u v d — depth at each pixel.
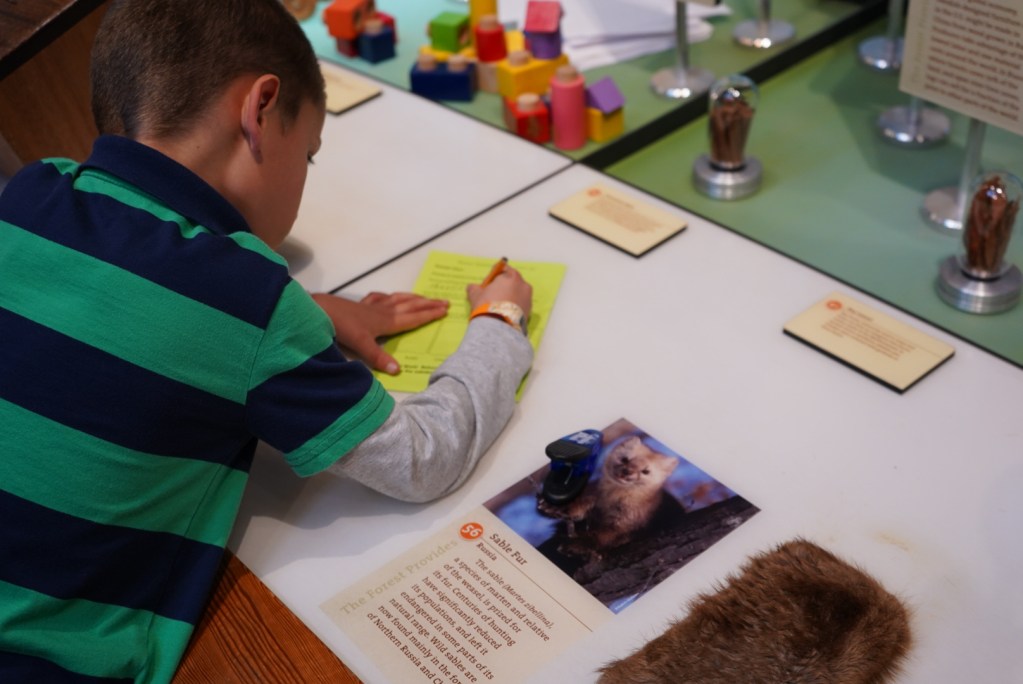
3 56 1.32
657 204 1.51
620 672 0.89
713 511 1.03
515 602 0.97
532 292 1.32
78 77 1.43
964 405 1.12
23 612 0.87
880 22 1.92
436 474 1.04
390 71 1.94
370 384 1.00
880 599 0.92
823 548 0.98
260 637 0.94
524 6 2.01
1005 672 0.87
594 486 1.07
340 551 1.04
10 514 0.89
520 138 1.70
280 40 1.02
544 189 1.56
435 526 1.05
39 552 0.89
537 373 1.22
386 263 1.44
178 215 0.95
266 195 1.04
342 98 1.84
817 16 1.90
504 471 1.10
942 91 1.32
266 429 0.96
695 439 1.11
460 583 0.99
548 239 1.45
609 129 1.64
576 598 0.97
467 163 1.65
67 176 0.98
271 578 1.02
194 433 0.94
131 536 0.94
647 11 1.98
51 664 0.88
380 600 0.99
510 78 1.72
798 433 1.11
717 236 1.43
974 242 1.23
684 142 1.70
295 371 0.95
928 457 1.07
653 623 0.93
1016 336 1.21
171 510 0.96
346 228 1.52
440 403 1.08
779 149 1.63
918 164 1.55
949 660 0.88
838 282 1.32
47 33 1.35
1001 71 1.23
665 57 1.86
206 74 0.97
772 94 1.77
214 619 0.97
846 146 1.62
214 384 0.93
